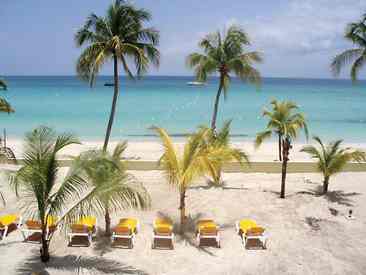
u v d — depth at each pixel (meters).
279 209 13.45
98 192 8.56
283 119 14.75
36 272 8.73
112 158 9.27
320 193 15.50
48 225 10.33
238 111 51.81
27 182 8.62
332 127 38.81
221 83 20.33
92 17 17.61
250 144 28.58
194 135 11.05
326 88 129.25
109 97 72.12
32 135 9.18
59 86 110.94
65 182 8.67
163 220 11.57
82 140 29.34
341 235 11.45
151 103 62.19
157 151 24.56
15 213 12.48
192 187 16.12
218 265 9.55
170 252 10.23
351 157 14.43
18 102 59.75
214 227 10.56
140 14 17.89
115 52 18.19
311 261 9.82
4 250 9.88
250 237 10.58
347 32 17.67
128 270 9.12
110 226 11.74
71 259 9.53
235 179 17.86
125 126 37.16
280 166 19.47
